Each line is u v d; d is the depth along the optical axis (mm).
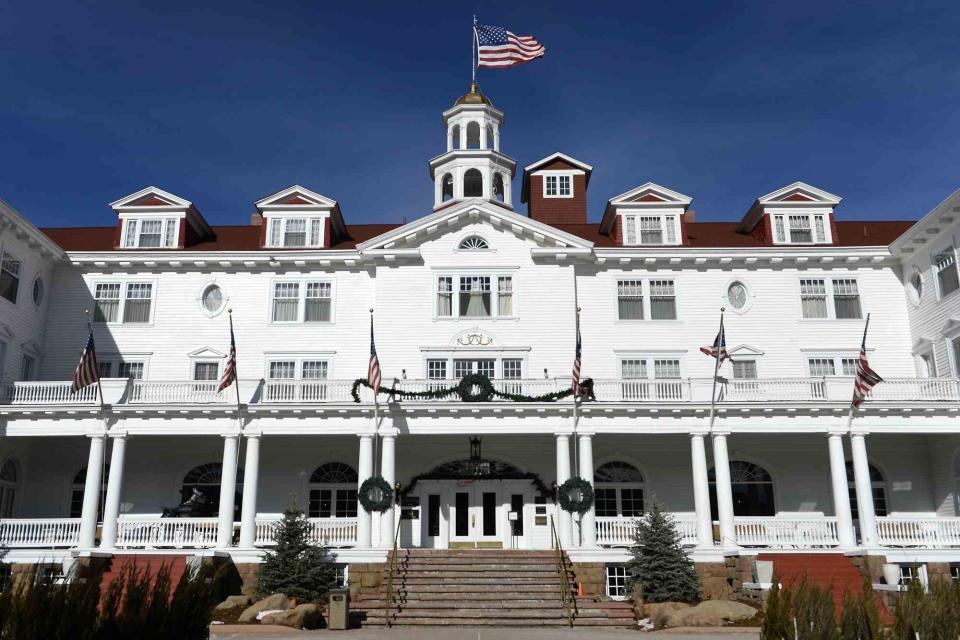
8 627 11148
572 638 23156
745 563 31281
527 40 47031
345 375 39000
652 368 39219
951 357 35938
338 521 33156
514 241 39875
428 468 37469
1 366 35625
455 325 38781
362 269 40375
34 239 37062
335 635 23641
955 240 35469
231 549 31750
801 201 41344
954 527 32781
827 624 13219
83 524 32312
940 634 12789
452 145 50156
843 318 39844
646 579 29797
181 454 38469
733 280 40219
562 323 38844
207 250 40812
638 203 41500
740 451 38219
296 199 41750
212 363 39438
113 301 40031
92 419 33750
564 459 33500
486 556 31547
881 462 38250
